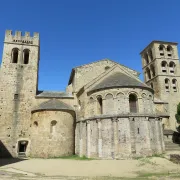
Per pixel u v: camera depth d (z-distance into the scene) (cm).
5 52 4469
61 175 2016
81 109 4059
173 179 1780
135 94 3497
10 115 4091
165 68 6494
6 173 2098
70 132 3841
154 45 6650
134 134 3167
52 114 3750
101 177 1911
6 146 3906
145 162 2681
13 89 4259
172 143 4394
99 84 3834
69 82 5569
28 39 4703
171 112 5928
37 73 4656
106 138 3231
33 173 2120
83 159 3209
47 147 3600
